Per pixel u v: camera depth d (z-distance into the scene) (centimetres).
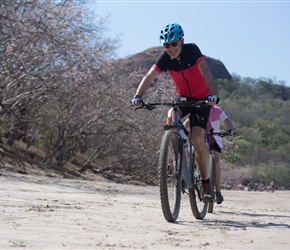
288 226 606
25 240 409
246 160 7850
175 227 548
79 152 3234
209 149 805
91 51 2097
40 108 2512
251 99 11300
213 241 455
